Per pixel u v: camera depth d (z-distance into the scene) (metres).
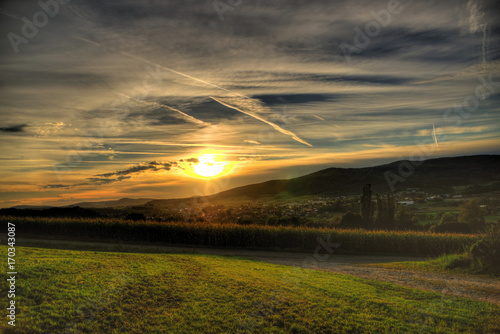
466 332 6.88
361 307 8.20
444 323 7.30
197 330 6.26
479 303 8.97
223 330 6.35
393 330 6.82
